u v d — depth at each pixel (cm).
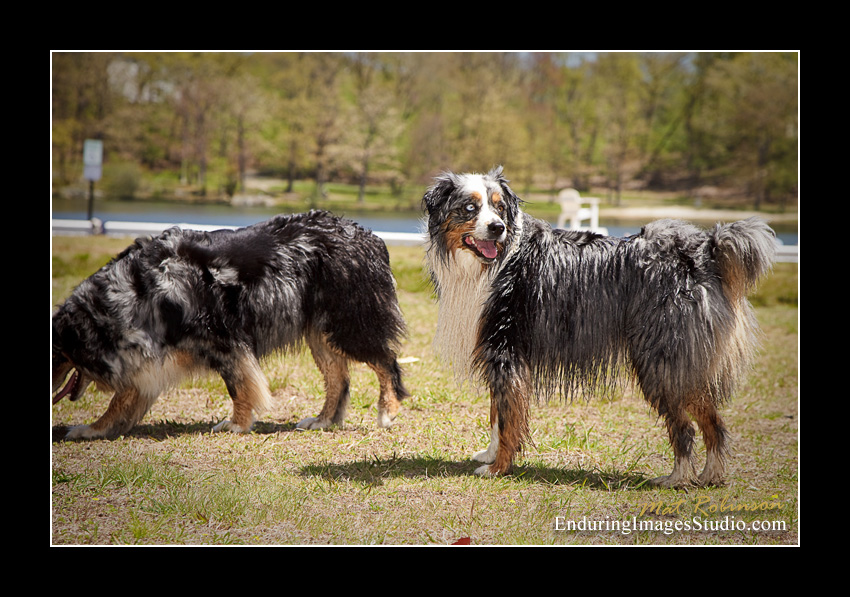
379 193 3534
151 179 3509
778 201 3397
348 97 3653
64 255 1433
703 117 3603
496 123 3578
